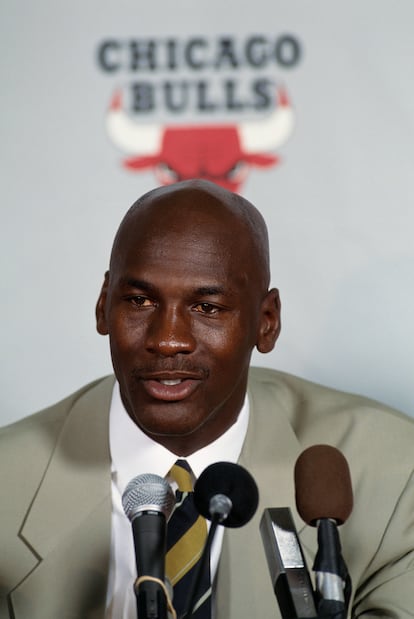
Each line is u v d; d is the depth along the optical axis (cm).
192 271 260
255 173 449
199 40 447
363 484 316
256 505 199
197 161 450
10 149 450
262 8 445
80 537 296
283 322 450
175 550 268
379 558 309
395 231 446
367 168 445
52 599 291
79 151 450
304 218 448
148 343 259
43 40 446
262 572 287
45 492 301
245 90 447
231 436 295
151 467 290
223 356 264
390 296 446
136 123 450
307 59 445
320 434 325
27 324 454
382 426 329
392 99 443
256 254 276
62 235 452
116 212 452
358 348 448
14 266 452
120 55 448
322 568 198
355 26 443
